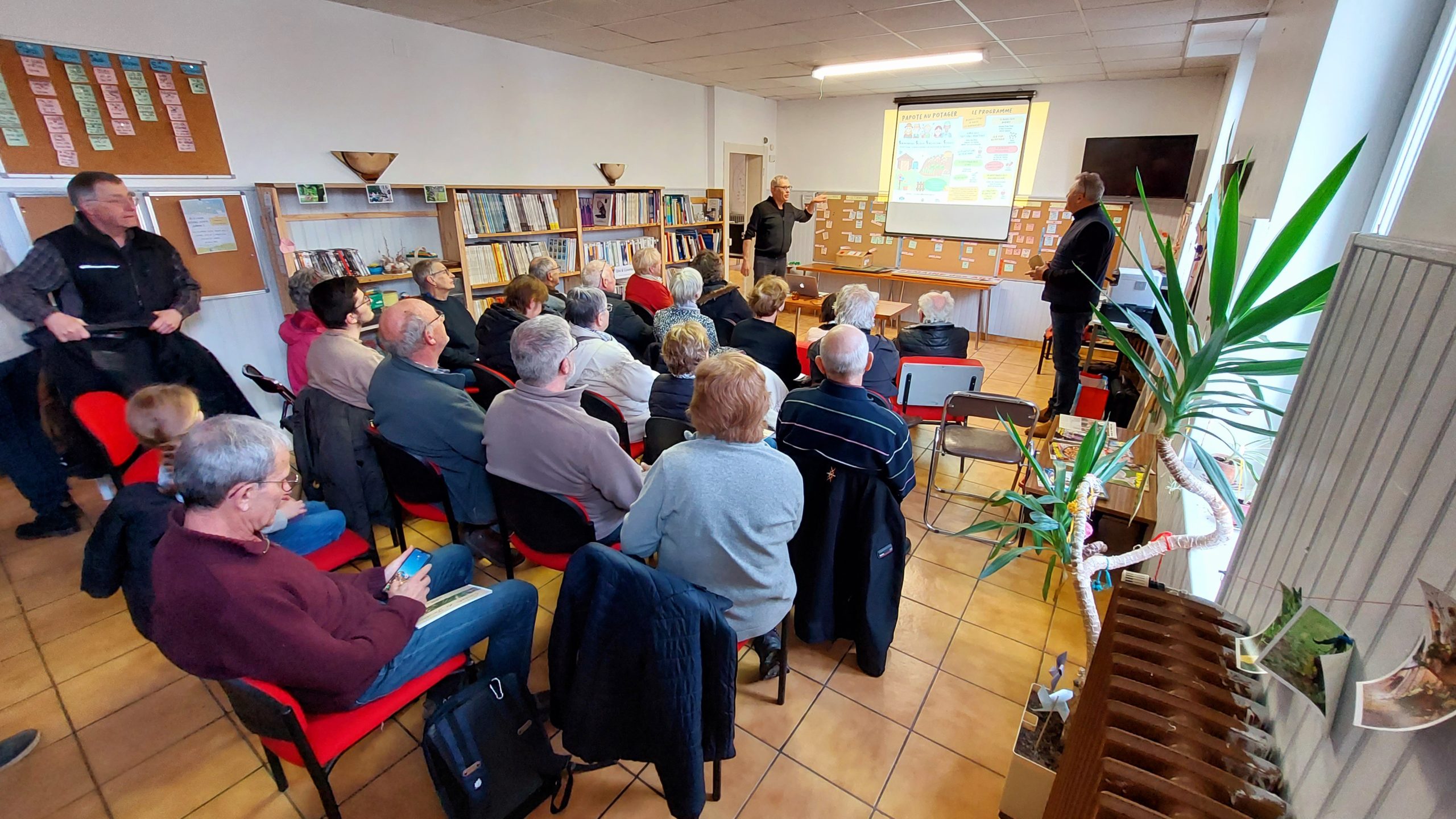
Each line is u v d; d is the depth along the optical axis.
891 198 6.96
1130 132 5.54
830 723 1.72
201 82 3.03
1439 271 0.65
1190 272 3.00
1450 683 0.50
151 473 1.99
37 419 2.50
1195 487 1.12
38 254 2.36
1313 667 0.71
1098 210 3.23
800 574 1.80
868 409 1.62
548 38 4.25
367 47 3.62
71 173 2.74
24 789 1.50
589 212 5.12
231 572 1.04
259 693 1.03
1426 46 1.42
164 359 2.73
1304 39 1.84
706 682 1.23
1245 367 1.01
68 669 1.88
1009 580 2.39
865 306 2.56
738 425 1.30
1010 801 1.40
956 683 1.87
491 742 1.30
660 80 5.72
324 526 1.86
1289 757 0.77
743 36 4.12
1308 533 0.85
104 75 2.76
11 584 2.27
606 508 1.80
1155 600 1.02
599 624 1.16
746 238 6.01
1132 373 3.67
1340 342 0.87
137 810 1.46
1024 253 6.28
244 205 3.27
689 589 1.13
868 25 3.77
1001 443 2.78
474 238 4.39
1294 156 1.62
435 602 1.43
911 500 3.01
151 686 1.82
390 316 1.88
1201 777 0.76
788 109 7.40
